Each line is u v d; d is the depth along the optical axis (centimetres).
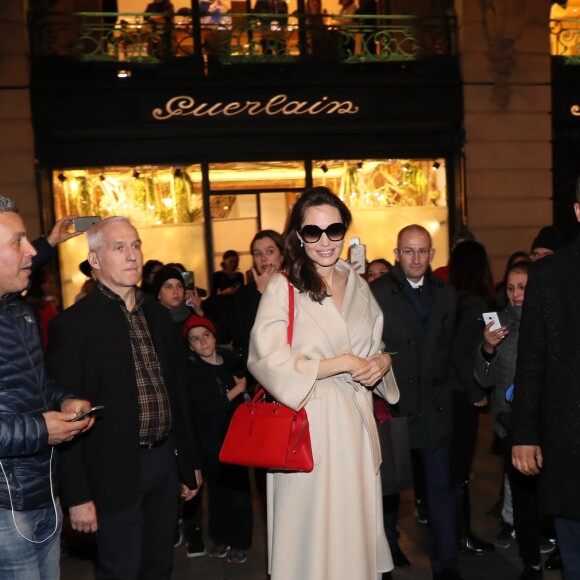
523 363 301
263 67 1075
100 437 317
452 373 432
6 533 253
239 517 478
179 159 1084
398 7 1148
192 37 1075
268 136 1098
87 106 1039
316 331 293
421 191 1156
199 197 1100
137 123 1051
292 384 280
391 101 1111
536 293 297
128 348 327
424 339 418
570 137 1198
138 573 341
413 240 412
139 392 329
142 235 1094
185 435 356
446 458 420
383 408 339
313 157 1116
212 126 1070
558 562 444
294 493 293
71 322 318
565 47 1181
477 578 437
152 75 1055
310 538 288
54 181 1067
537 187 1153
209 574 466
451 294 427
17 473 254
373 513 301
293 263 300
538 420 301
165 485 344
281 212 1120
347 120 1104
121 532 320
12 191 1023
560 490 291
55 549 277
